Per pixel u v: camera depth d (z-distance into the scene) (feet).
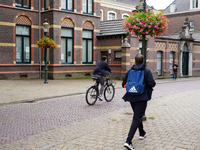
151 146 13.67
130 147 12.84
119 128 17.67
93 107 26.35
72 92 35.96
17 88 38.78
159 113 22.77
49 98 31.07
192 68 83.97
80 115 22.62
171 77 75.00
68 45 59.62
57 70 56.85
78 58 61.16
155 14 25.09
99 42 65.21
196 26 111.65
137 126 13.50
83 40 62.75
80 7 60.80
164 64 71.87
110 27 64.13
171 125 18.33
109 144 14.17
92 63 64.80
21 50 55.77
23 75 55.98
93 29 64.18
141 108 13.73
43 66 58.23
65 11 57.47
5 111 23.56
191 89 43.78
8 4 52.60
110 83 30.04
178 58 77.61
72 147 13.70
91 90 27.32
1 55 52.03
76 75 60.70
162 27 24.97
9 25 53.01
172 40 74.08
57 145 14.06
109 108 26.00
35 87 40.60
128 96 14.01
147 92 13.80
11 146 14.23
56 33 56.34
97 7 64.59
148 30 24.34
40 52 58.08
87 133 16.39
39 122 19.99
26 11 55.72
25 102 28.17
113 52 61.98
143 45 22.56
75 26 59.88
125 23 26.20
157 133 16.19
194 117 21.11
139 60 14.16
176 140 14.64
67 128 18.37
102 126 18.24
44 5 57.88
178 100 30.50
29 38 57.00
